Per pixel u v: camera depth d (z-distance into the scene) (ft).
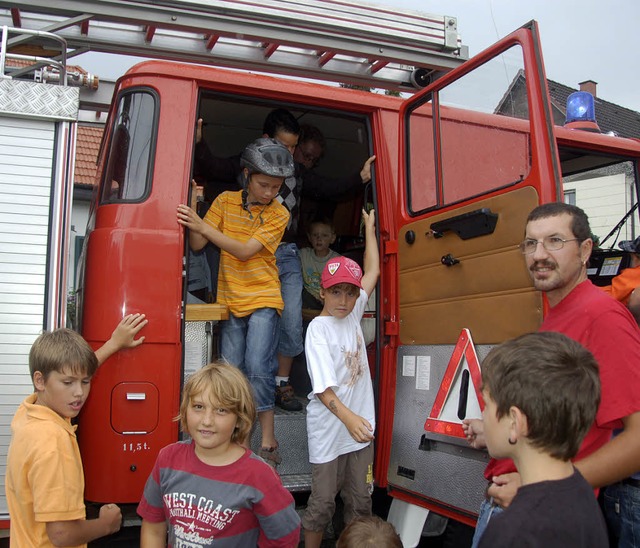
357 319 11.53
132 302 10.42
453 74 10.85
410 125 12.19
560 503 4.94
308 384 14.76
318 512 10.53
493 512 7.16
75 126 10.68
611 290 13.08
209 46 14.34
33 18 13.25
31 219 10.33
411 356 11.39
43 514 7.20
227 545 7.02
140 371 10.37
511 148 9.42
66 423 7.91
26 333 10.14
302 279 14.02
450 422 10.08
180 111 11.21
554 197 8.79
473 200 10.06
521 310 8.99
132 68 11.34
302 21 13.53
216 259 14.15
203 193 16.57
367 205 16.46
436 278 10.83
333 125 15.53
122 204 10.77
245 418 7.23
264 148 11.79
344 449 10.76
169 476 7.22
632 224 16.58
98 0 12.46
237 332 12.00
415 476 10.97
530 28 9.20
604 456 6.45
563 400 5.04
